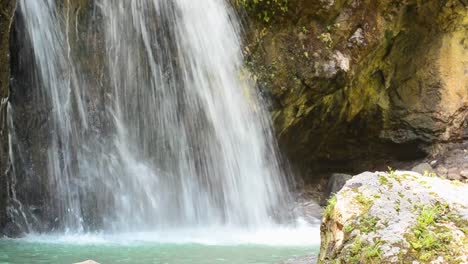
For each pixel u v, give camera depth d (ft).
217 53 37.35
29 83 30.12
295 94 40.19
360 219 12.48
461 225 11.78
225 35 37.60
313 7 38.40
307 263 19.33
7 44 27.20
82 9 32.17
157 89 35.09
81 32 32.17
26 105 29.94
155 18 34.94
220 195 37.60
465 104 48.26
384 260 11.36
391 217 12.23
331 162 48.57
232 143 38.24
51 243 26.14
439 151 48.01
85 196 31.76
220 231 32.86
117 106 33.50
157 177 34.88
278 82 39.29
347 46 40.29
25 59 29.84
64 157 31.27
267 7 38.06
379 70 46.26
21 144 29.68
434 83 47.65
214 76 37.22
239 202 38.45
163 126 35.32
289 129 42.78
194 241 27.91
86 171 31.96
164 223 34.47
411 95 47.65
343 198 13.25
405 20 44.73
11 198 28.99
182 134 36.11
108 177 32.76
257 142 39.58
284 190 42.63
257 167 39.86
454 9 46.29
